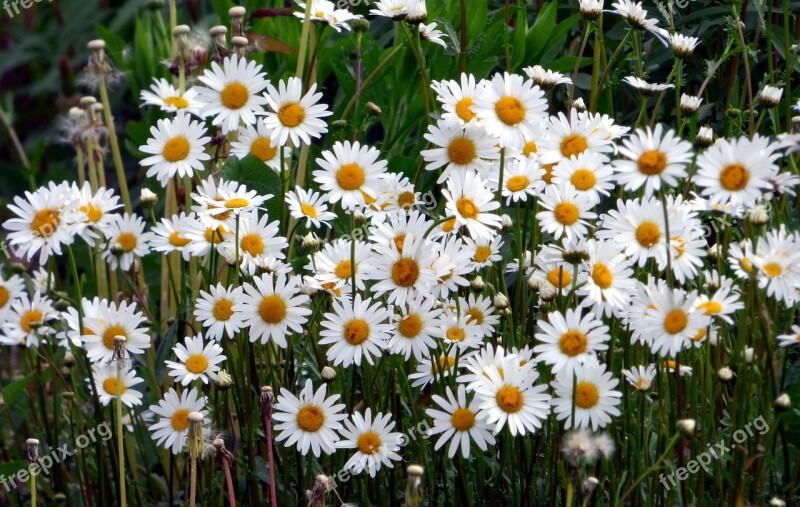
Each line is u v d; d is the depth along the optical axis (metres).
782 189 1.19
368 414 1.24
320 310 1.31
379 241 1.23
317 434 1.24
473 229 1.23
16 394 1.38
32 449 1.25
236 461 1.29
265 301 1.25
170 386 1.42
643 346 1.27
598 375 1.19
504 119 1.25
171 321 1.39
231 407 1.38
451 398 1.21
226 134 1.42
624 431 1.24
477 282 1.27
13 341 1.37
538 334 1.19
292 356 1.31
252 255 1.29
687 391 1.27
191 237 1.30
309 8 1.43
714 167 1.17
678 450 1.23
